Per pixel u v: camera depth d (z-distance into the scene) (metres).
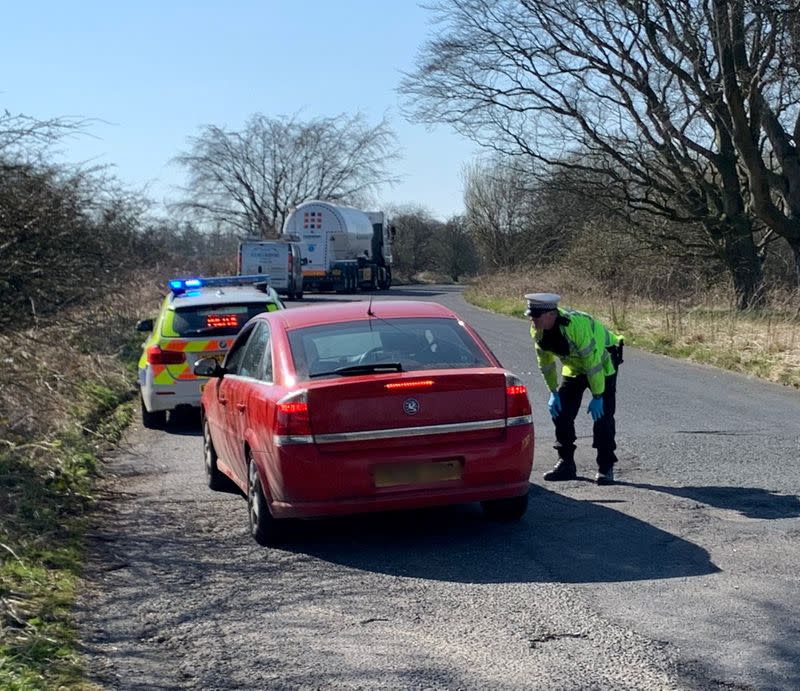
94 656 4.89
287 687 4.48
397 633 5.12
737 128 23.53
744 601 5.43
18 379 9.70
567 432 8.56
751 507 7.45
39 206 10.60
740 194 26.23
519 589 5.77
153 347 11.68
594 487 8.28
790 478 8.33
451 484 6.58
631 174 27.16
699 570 5.99
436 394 6.57
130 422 12.56
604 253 29.92
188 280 12.80
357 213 49.22
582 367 8.39
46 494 7.96
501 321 26.86
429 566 6.30
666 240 28.30
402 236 69.75
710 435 10.37
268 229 61.38
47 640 4.97
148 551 6.77
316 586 5.96
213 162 62.66
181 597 5.79
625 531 6.90
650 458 9.30
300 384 6.60
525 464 6.76
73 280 11.95
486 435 6.67
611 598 5.55
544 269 36.28
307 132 63.09
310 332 7.18
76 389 11.95
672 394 13.24
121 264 15.70
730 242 26.34
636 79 25.83
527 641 4.95
